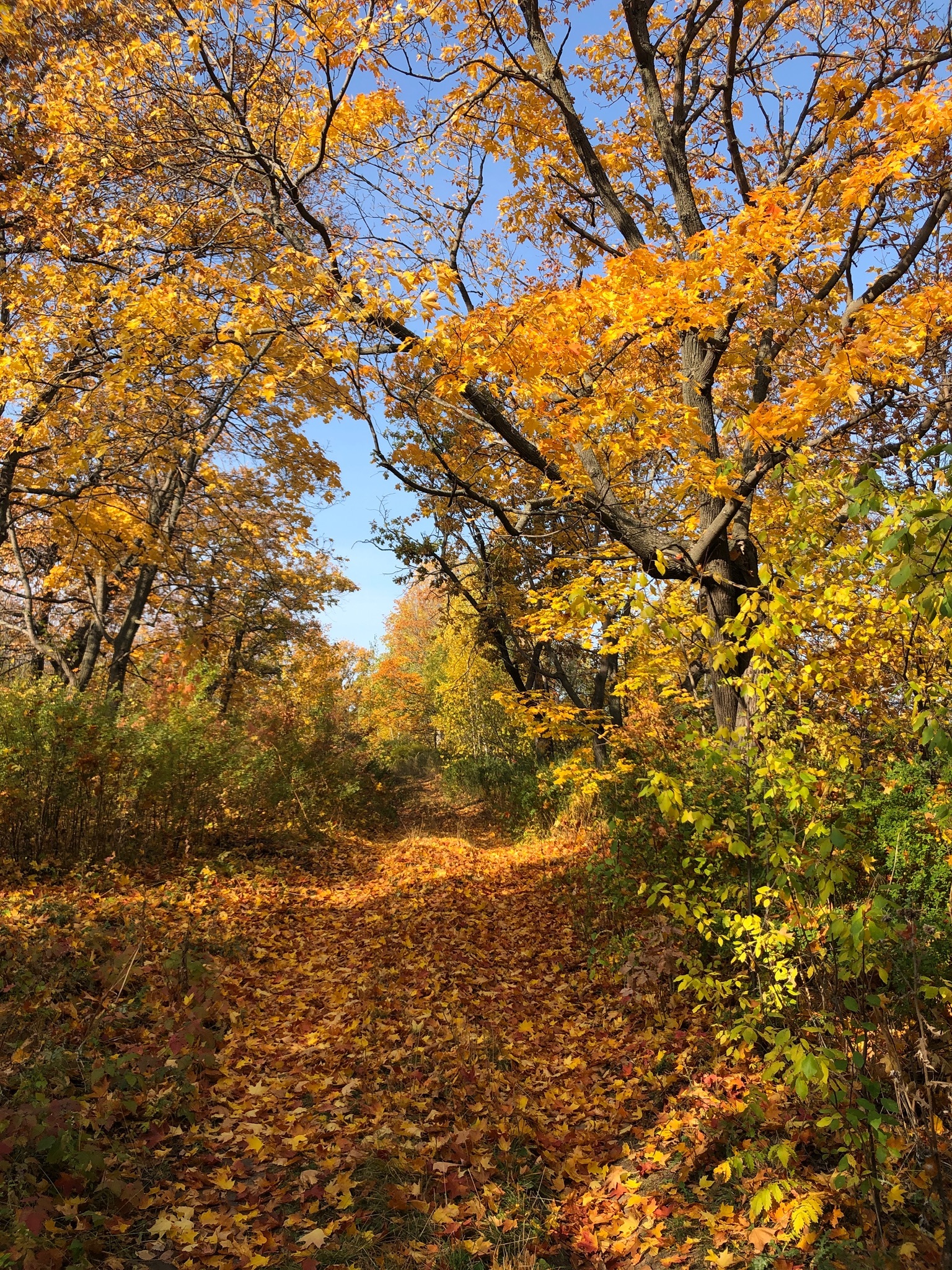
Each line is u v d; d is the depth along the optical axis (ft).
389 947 21.97
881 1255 7.51
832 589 12.21
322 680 61.16
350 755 55.42
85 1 26.16
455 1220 9.30
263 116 22.26
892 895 9.46
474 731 68.23
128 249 22.06
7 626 53.01
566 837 38.19
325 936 23.36
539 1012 17.17
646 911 19.60
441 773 81.87
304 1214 9.35
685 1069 12.59
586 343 17.89
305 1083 12.76
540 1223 9.41
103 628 41.70
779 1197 8.07
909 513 7.52
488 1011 17.01
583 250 28.96
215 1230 8.87
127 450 27.07
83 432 25.08
